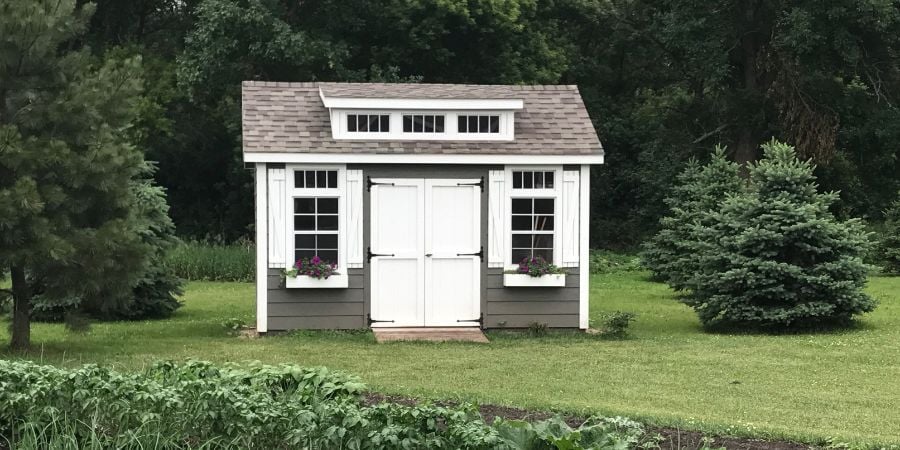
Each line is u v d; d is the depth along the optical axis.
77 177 12.55
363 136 16.22
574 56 40.72
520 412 8.89
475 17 34.78
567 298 16.64
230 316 19.67
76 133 12.87
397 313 16.33
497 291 16.47
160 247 18.88
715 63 34.16
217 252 29.12
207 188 40.31
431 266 16.38
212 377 8.16
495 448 6.38
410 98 16.16
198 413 6.98
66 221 12.59
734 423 8.78
